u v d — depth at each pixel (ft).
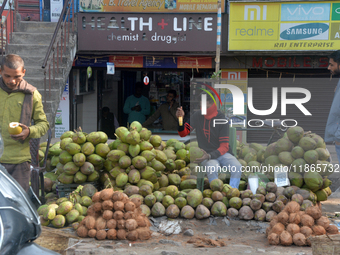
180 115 17.21
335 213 16.42
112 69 30.37
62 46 26.89
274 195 15.05
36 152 15.10
